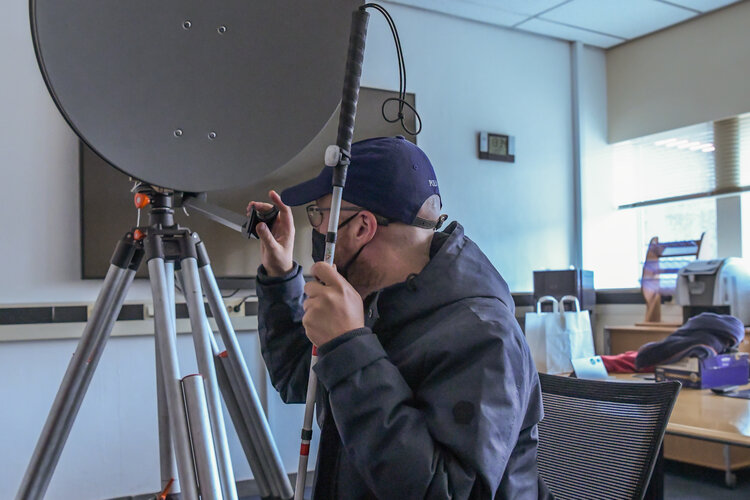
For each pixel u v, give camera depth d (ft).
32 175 10.02
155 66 3.31
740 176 13.97
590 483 4.10
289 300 3.71
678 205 15.49
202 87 3.45
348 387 2.46
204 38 3.46
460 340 2.59
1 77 9.89
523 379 2.64
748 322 12.18
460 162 14.03
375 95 12.87
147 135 3.24
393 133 13.04
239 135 3.54
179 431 2.82
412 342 2.86
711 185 14.48
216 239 11.03
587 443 4.25
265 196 11.38
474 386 2.48
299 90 3.72
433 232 3.22
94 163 10.23
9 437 9.62
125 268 3.34
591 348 12.55
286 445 11.39
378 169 2.97
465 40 14.24
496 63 14.67
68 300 10.15
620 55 16.15
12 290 9.81
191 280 3.16
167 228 3.32
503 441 2.45
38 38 2.91
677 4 13.74
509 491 2.77
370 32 12.98
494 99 14.60
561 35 15.40
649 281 14.12
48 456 3.25
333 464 2.93
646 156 15.83
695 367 7.73
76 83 3.03
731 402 6.73
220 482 2.96
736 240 14.33
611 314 15.28
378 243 3.04
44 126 10.12
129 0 3.23
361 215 2.99
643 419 4.07
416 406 2.58
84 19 3.08
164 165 3.27
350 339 2.52
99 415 10.14
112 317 3.32
